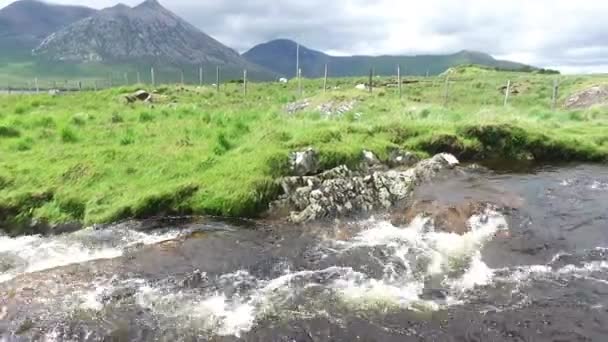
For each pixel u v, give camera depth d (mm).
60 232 12219
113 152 15977
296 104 31156
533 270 9961
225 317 8211
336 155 15031
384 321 8156
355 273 9781
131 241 11312
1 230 12266
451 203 13109
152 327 7895
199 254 10586
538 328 7949
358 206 13211
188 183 13469
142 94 37844
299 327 7953
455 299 8852
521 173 16891
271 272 9836
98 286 9102
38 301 8539
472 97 44281
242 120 21359
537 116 26641
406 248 10914
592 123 24875
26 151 16656
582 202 13836
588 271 9898
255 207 12922
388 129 18625
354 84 59594
